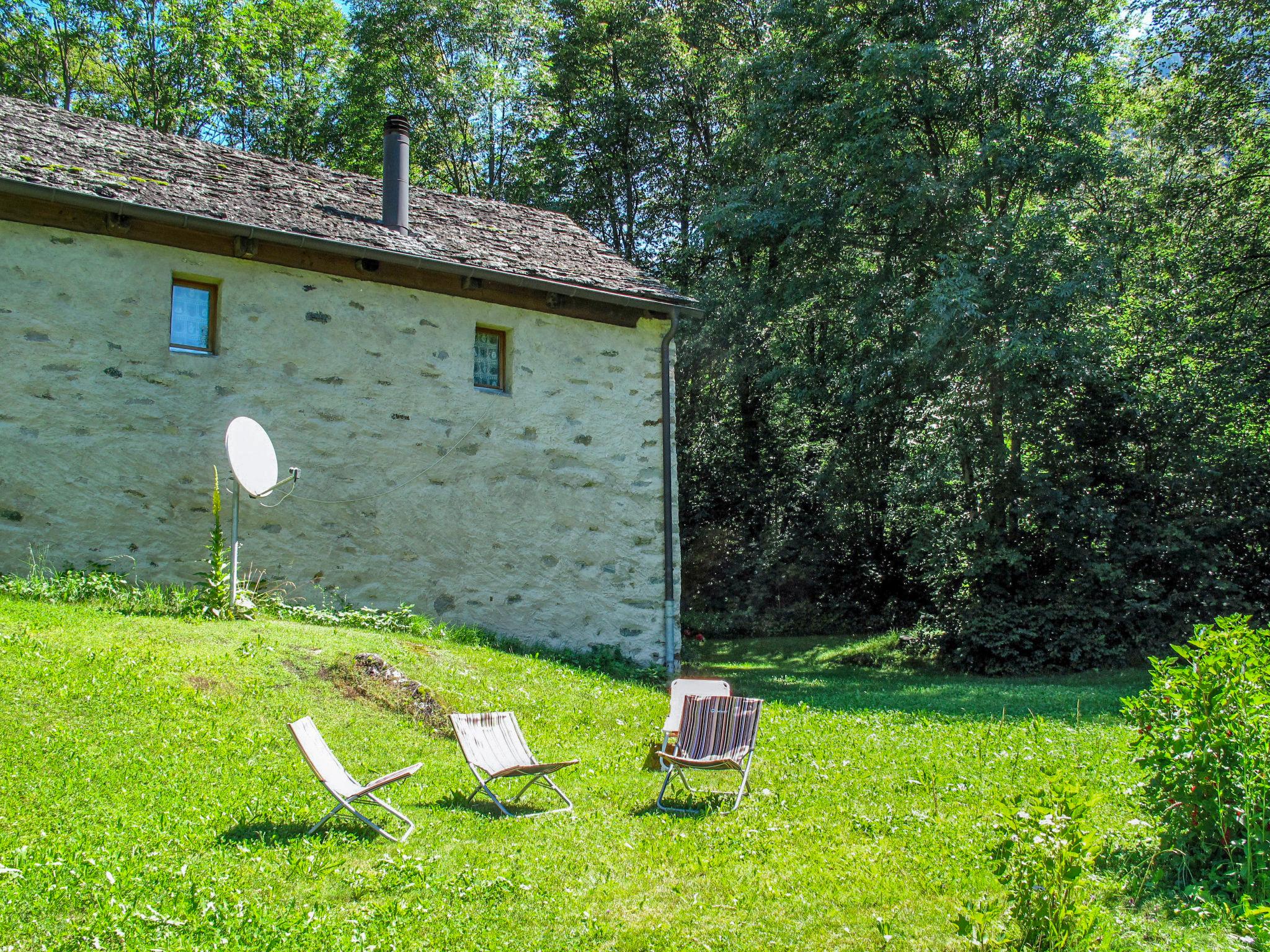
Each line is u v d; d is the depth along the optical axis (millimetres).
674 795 6734
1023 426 16875
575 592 12664
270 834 5387
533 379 12594
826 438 22703
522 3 26641
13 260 9602
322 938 4168
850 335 20188
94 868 4562
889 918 4645
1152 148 21250
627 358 13336
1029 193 17906
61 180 9688
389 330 11648
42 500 9562
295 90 28172
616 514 13055
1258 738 5168
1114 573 15500
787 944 4395
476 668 9469
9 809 5230
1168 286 18922
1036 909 4035
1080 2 17375
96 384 9906
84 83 26047
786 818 6207
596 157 27062
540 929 4465
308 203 11805
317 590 10953
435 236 12430
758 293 20531
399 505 11539
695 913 4707
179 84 25875
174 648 8078
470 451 12062
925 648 17750
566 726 8312
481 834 5691
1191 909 4664
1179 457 16141
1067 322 16297
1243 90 18641
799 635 21953
